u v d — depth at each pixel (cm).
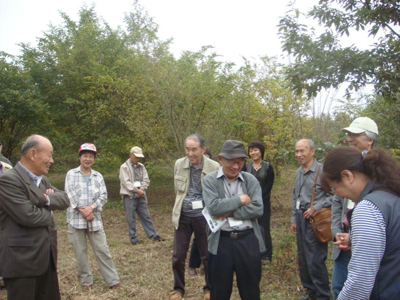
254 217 284
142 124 891
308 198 378
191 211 399
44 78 1073
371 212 167
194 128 872
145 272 497
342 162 183
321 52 475
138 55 880
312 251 366
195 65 862
